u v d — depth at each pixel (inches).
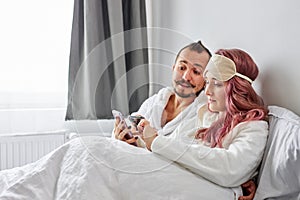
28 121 89.3
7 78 87.4
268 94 56.8
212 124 49.3
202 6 72.7
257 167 48.5
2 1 86.5
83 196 42.0
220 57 52.5
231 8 64.2
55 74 91.0
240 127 49.8
